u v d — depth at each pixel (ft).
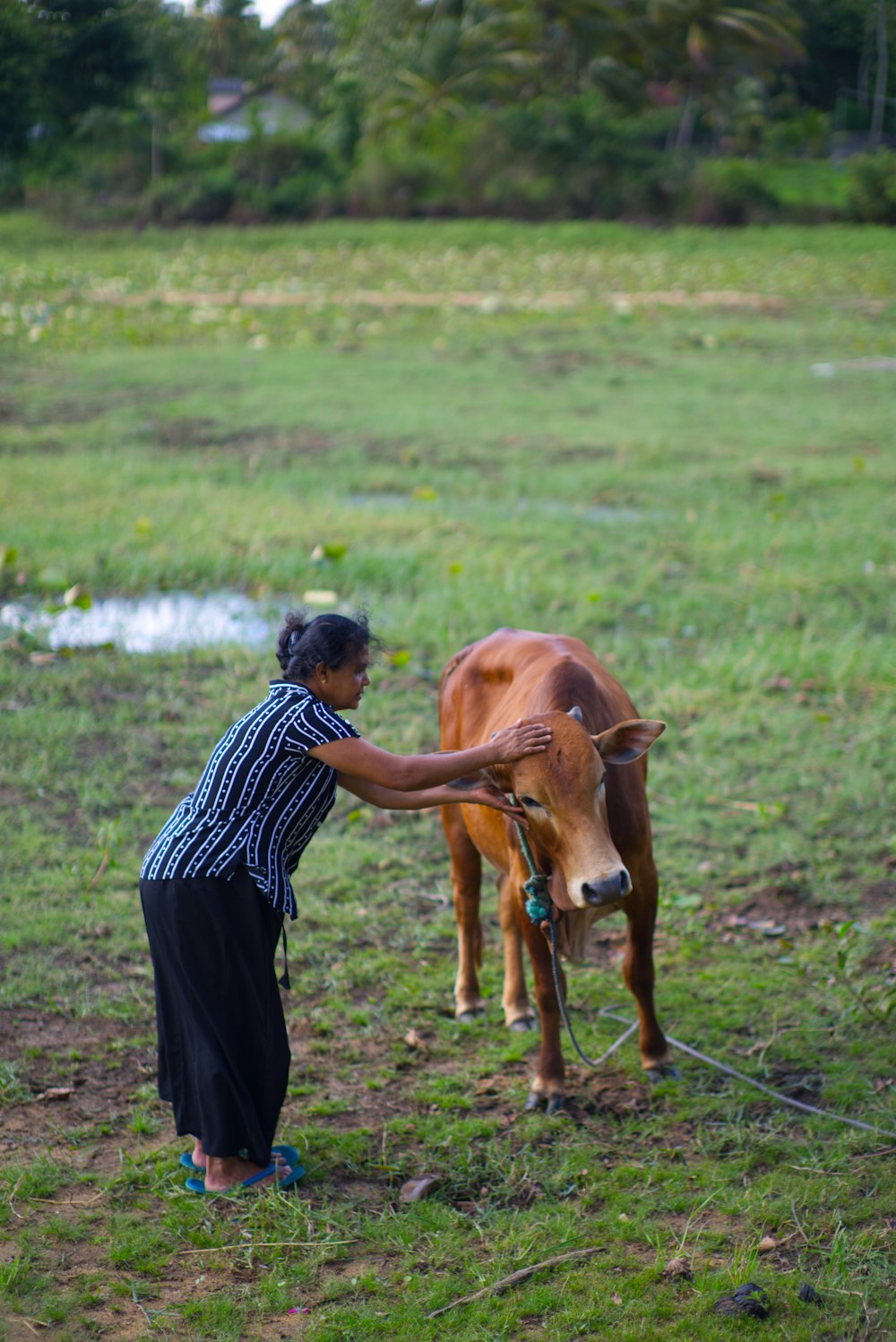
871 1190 11.41
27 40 119.44
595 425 45.24
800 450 41.55
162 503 34.50
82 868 17.84
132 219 135.95
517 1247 10.87
